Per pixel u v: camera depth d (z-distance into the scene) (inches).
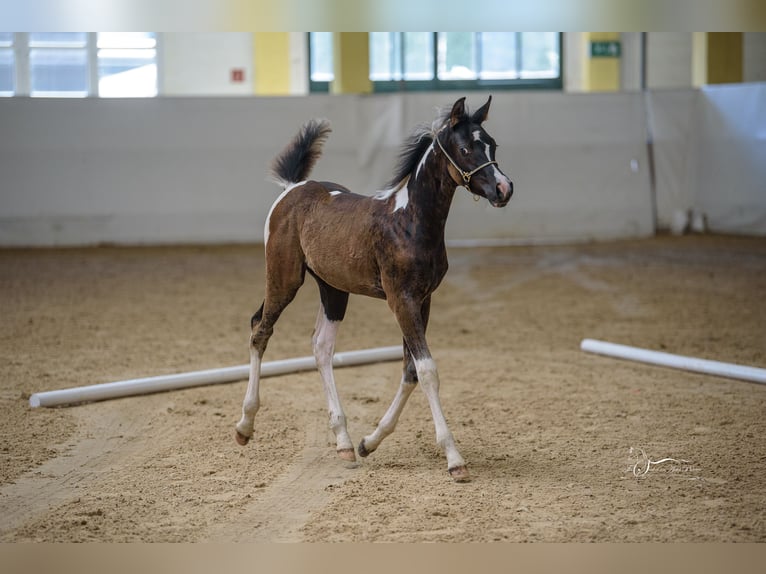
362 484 203.8
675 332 389.1
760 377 289.0
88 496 197.9
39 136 671.1
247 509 189.3
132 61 872.9
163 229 690.2
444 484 202.4
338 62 829.2
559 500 191.2
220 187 689.0
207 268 585.0
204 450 233.0
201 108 681.0
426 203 201.2
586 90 911.0
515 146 689.0
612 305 454.3
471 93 682.8
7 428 252.4
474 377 314.3
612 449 228.8
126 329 401.7
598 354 348.2
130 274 559.5
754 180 684.7
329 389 224.4
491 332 398.3
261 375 309.6
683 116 708.7
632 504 188.4
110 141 677.9
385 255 202.8
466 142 195.3
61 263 602.5
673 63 922.7
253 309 453.1
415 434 245.4
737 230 702.5
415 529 175.3
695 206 722.8
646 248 652.7
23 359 341.4
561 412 266.4
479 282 530.9
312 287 531.2
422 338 202.8
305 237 220.2
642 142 702.5
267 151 687.1
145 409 273.9
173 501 194.4
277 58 881.5
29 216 676.7
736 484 200.8
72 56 864.9
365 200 215.0
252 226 695.7
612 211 701.3
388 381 310.3
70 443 239.9
